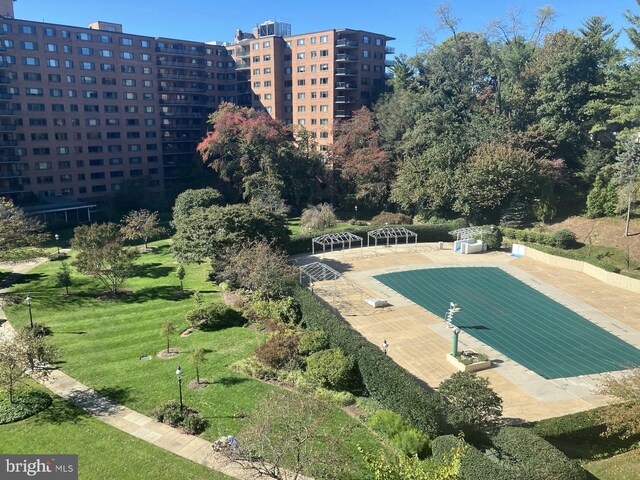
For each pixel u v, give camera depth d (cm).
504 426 2153
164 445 2178
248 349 3130
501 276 4956
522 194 6266
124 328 3500
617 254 5169
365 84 9388
